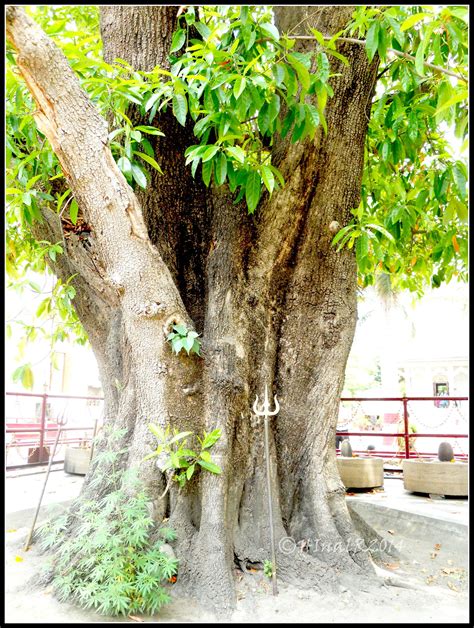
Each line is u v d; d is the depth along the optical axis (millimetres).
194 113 3402
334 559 3297
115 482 3270
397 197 4688
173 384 3340
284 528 3506
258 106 2736
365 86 3744
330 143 3619
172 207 3986
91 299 4258
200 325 3865
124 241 3090
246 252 3779
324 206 3703
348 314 3904
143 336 3250
